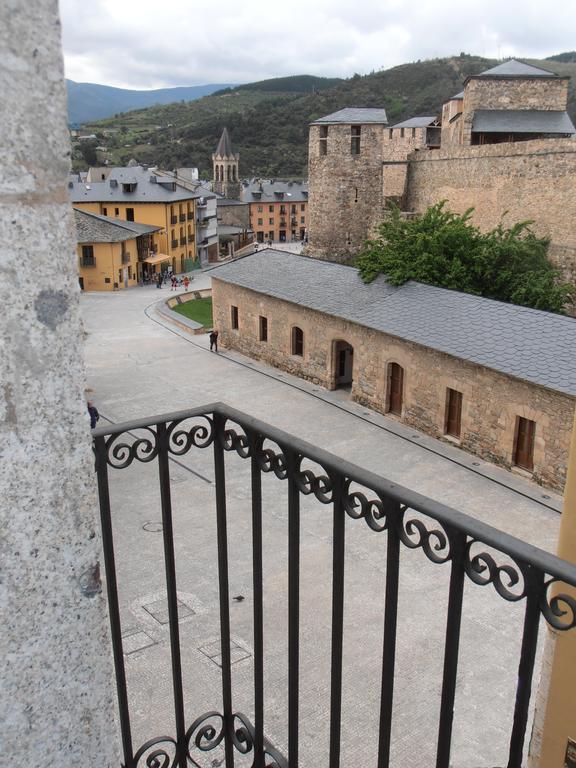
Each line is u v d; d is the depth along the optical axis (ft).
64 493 6.84
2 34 5.65
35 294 6.25
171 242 214.48
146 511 53.78
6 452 6.35
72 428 6.77
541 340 63.00
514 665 36.42
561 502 56.49
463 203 135.54
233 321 106.32
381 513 8.91
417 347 70.64
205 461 62.75
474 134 146.82
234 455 63.52
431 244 88.48
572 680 20.39
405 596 42.45
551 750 21.67
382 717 10.09
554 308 94.22
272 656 36.68
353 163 143.02
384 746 10.27
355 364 80.84
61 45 6.09
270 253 108.17
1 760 7.00
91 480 7.06
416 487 59.36
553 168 111.86
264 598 42.11
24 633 6.86
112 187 214.07
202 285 195.83
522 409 60.03
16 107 5.84
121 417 77.87
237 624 39.47
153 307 149.28
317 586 43.55
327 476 9.57
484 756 30.32
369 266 87.51
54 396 6.57
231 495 56.24
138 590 42.91
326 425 74.74
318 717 32.60
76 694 7.43
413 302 77.66
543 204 115.03
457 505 56.08
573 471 18.80
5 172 5.87
